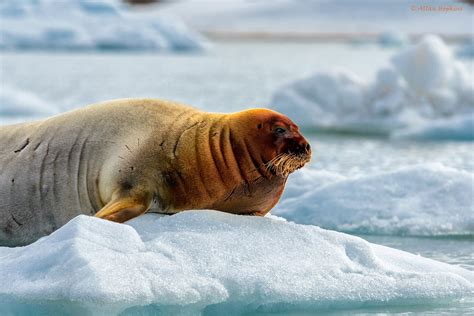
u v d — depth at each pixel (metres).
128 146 22.42
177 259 18.58
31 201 23.23
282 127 22.55
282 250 19.73
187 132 22.66
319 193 31.80
